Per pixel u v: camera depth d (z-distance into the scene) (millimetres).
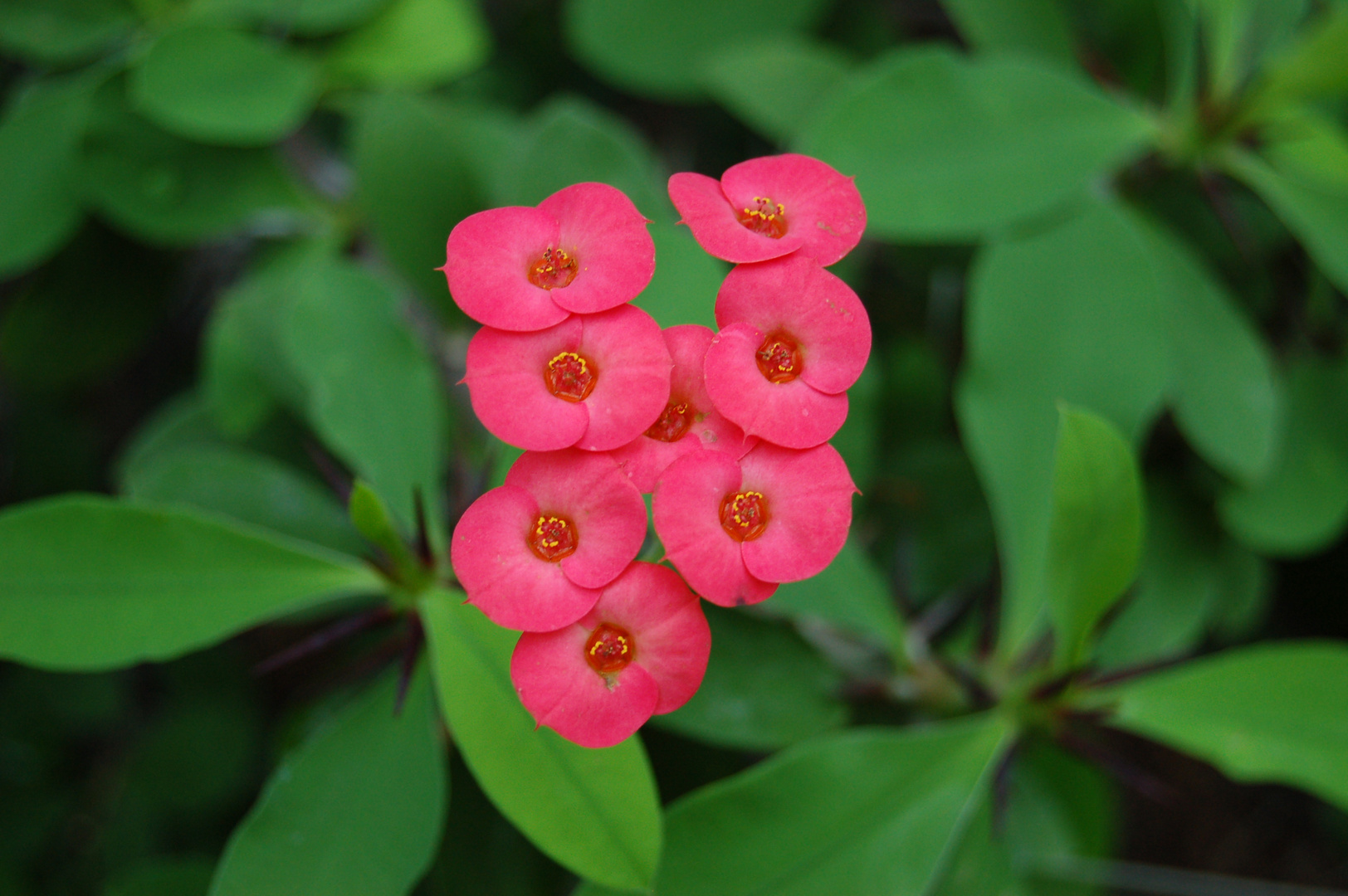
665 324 228
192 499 245
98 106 261
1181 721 235
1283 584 371
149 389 395
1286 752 233
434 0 293
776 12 311
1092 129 256
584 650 194
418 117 258
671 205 252
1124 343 247
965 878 239
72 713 338
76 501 224
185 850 335
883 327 312
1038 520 244
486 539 192
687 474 191
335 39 288
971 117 256
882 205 253
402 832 222
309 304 242
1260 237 290
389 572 226
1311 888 402
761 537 194
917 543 269
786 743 229
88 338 301
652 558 204
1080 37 287
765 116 289
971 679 235
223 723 327
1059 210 253
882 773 228
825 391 195
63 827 335
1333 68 254
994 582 242
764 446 195
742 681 230
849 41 327
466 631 222
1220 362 260
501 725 216
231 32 263
